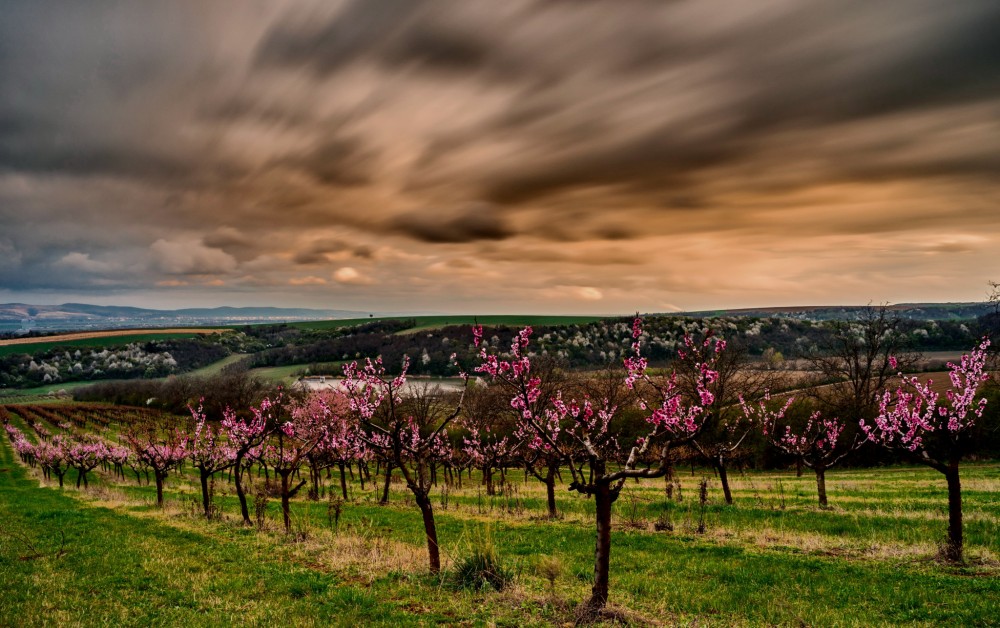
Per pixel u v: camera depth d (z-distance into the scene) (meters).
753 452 55.62
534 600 12.68
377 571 15.40
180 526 24.69
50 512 29.44
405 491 42.66
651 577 15.52
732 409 49.34
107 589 14.12
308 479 51.94
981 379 16.38
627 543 20.58
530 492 40.00
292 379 123.44
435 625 10.95
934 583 14.08
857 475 46.81
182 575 15.43
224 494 40.91
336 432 32.47
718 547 19.25
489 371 12.89
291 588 13.80
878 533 20.86
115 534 22.66
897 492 32.28
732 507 28.31
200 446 31.98
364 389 17.38
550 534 22.72
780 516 25.31
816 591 13.88
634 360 12.29
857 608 12.55
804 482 42.09
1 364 179.88
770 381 42.31
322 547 18.89
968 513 23.16
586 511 29.47
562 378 37.88
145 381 155.38
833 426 30.78
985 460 52.22
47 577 15.34
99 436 80.69
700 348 12.09
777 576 15.39
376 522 26.94
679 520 25.70
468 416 44.62
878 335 32.75
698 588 14.38
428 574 14.78
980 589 13.46
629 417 46.03
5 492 44.75
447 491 41.16
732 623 11.59
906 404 18.50
